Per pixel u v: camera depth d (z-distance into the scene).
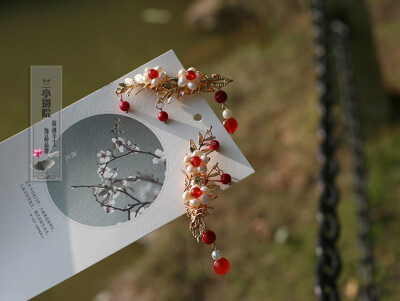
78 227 0.30
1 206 0.30
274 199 0.76
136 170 0.31
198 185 0.30
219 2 1.23
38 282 0.29
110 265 0.72
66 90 1.05
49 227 0.30
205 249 0.71
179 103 0.31
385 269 0.63
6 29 1.23
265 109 0.92
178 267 0.69
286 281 0.66
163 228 0.74
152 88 0.31
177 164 0.31
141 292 0.68
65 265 0.30
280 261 0.68
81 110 0.31
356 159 0.56
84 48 1.17
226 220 0.74
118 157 0.31
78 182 0.31
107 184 0.31
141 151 0.31
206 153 0.30
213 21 1.21
